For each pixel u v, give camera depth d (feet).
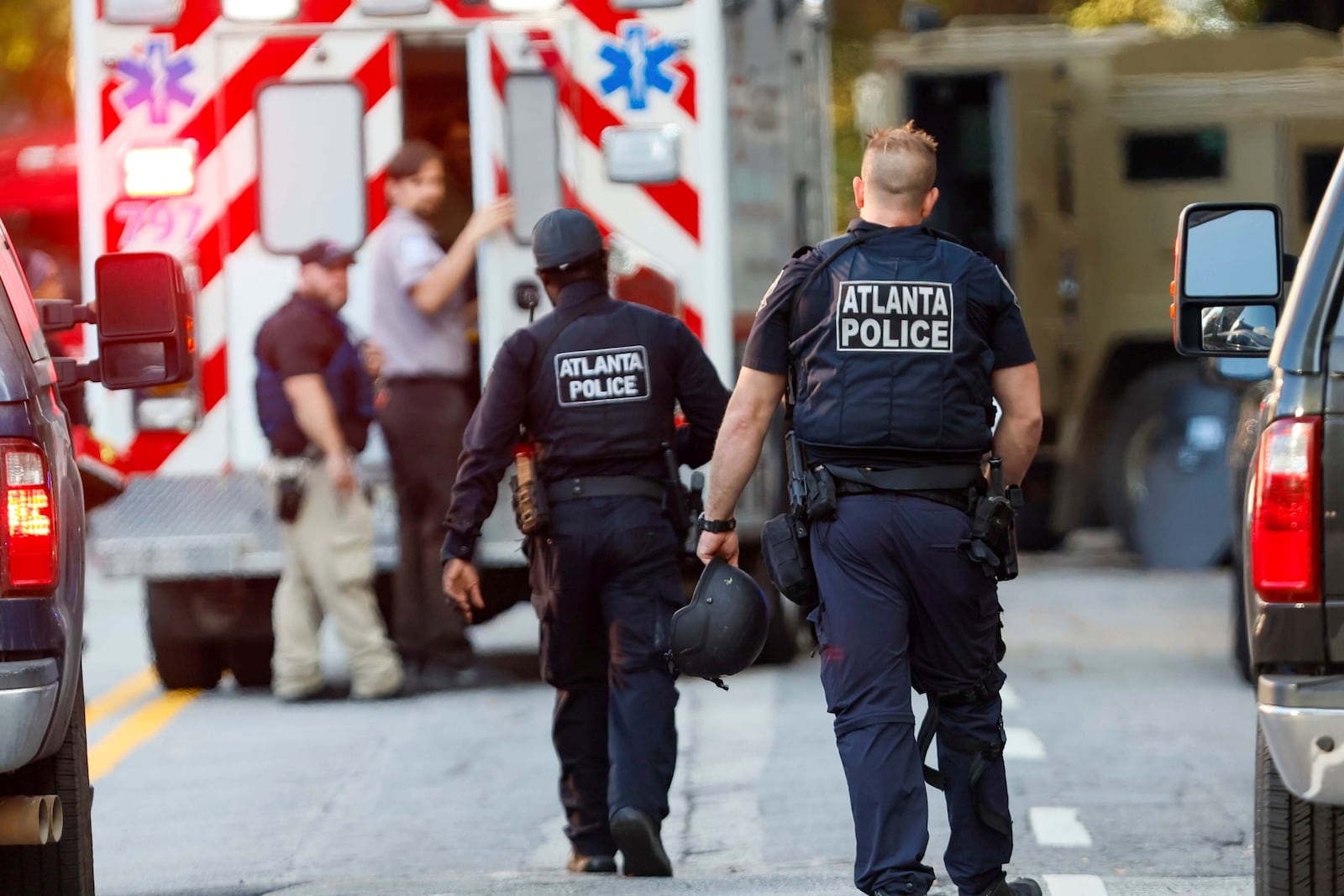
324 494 123.75
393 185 123.34
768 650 134.00
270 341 121.90
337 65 125.08
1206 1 276.62
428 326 122.93
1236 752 103.96
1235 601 126.72
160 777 104.12
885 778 61.57
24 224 229.86
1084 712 115.96
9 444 58.54
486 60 124.47
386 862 84.58
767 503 130.31
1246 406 119.44
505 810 94.27
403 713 121.19
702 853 84.28
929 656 64.13
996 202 201.77
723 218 124.06
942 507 63.05
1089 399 199.72
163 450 124.77
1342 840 60.03
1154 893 72.43
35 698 57.57
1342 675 55.77
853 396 63.05
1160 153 199.52
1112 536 231.71
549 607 80.28
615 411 79.30
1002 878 64.85
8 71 299.58
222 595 130.82
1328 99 198.80
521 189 124.26
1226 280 65.57
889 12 306.55
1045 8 301.84
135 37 125.39
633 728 78.18
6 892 63.41
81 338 150.41
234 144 124.98
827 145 162.50
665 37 124.16
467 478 79.92
